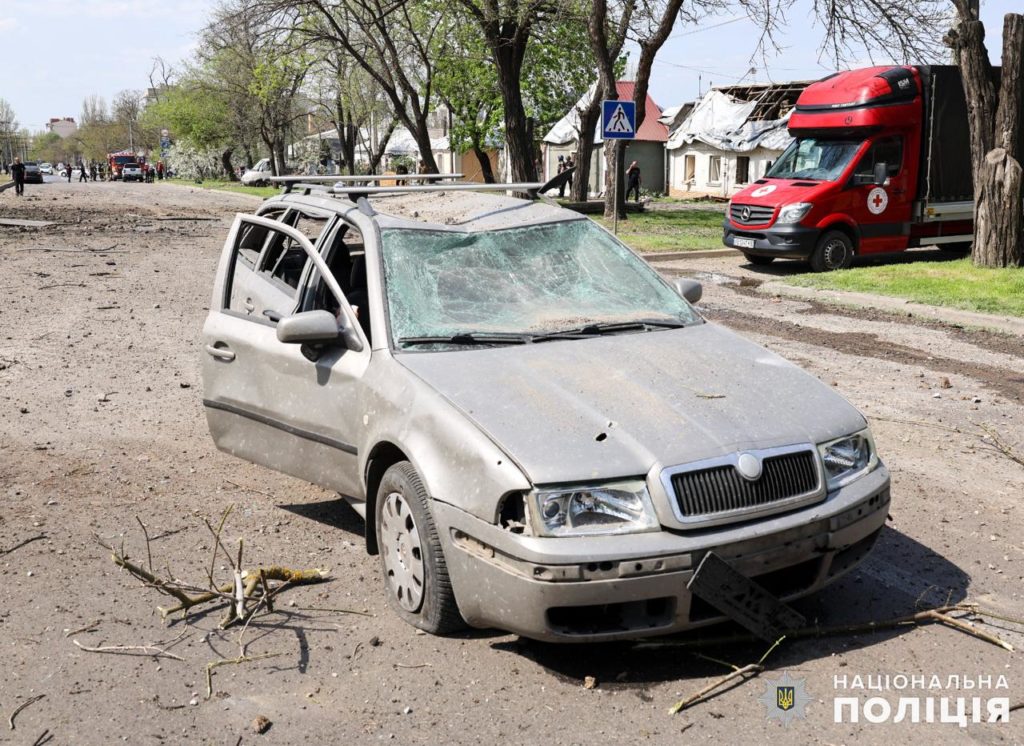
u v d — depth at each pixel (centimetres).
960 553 507
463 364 443
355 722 361
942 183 1722
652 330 494
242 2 3077
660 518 367
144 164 9150
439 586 407
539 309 494
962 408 789
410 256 504
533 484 368
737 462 380
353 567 500
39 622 441
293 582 478
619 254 552
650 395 414
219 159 8581
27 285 1504
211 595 453
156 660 408
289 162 7894
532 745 344
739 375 445
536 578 362
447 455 399
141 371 940
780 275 1652
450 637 423
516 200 584
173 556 515
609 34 3128
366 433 456
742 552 372
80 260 1867
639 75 2828
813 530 387
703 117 4522
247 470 658
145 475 645
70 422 765
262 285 576
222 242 2316
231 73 5766
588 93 4212
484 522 379
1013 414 772
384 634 427
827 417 422
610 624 374
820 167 1714
